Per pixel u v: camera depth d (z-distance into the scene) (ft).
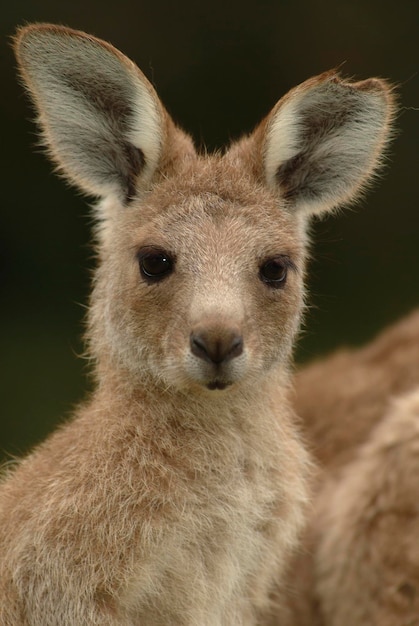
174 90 68.18
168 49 68.28
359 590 36.83
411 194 69.10
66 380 63.93
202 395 30.94
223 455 31.17
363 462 37.68
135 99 32.58
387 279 68.39
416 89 69.31
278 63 69.21
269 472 32.35
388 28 69.92
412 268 68.49
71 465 30.60
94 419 31.60
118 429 30.81
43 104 32.60
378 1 69.97
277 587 36.99
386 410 39.45
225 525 30.94
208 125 68.13
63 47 31.81
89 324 34.47
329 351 64.08
